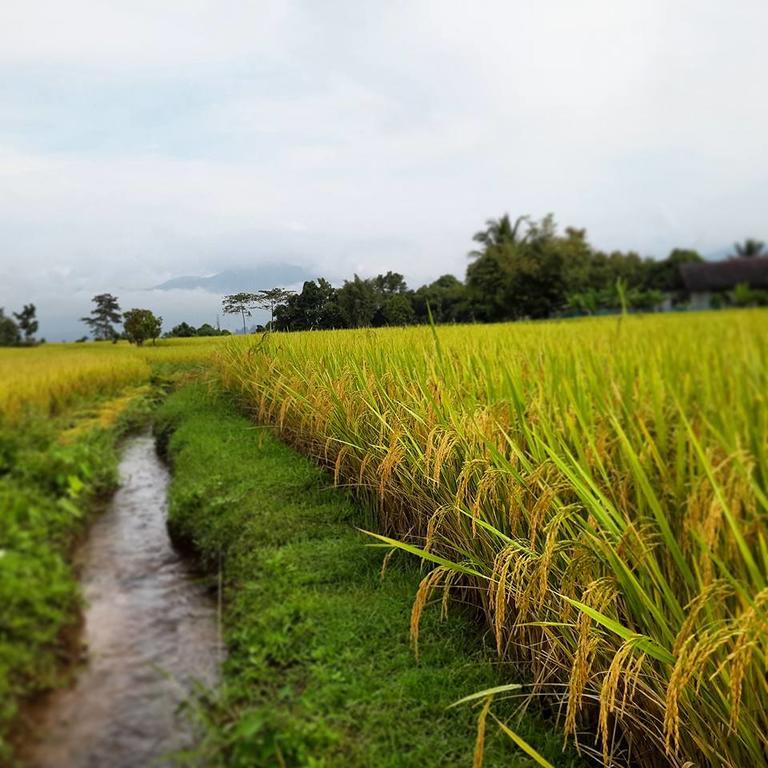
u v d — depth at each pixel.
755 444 2.01
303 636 3.36
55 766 2.08
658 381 2.40
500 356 4.07
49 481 4.04
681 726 2.54
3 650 2.37
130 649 2.91
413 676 3.11
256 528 4.63
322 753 2.48
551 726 3.09
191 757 2.19
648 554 2.35
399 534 4.76
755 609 1.96
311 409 6.50
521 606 3.03
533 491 3.17
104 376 7.65
